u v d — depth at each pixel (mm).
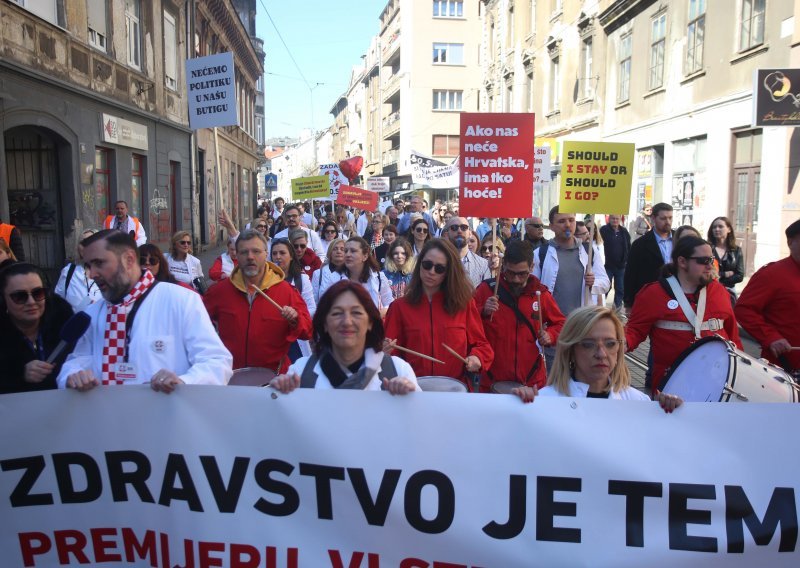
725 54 15555
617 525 2779
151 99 18781
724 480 2748
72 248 13508
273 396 2898
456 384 3623
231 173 35812
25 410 2953
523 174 5832
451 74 51344
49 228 13414
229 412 2918
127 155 16859
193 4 23688
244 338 4832
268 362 4871
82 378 2920
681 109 17719
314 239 10570
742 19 14945
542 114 29406
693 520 2760
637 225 14734
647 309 4758
